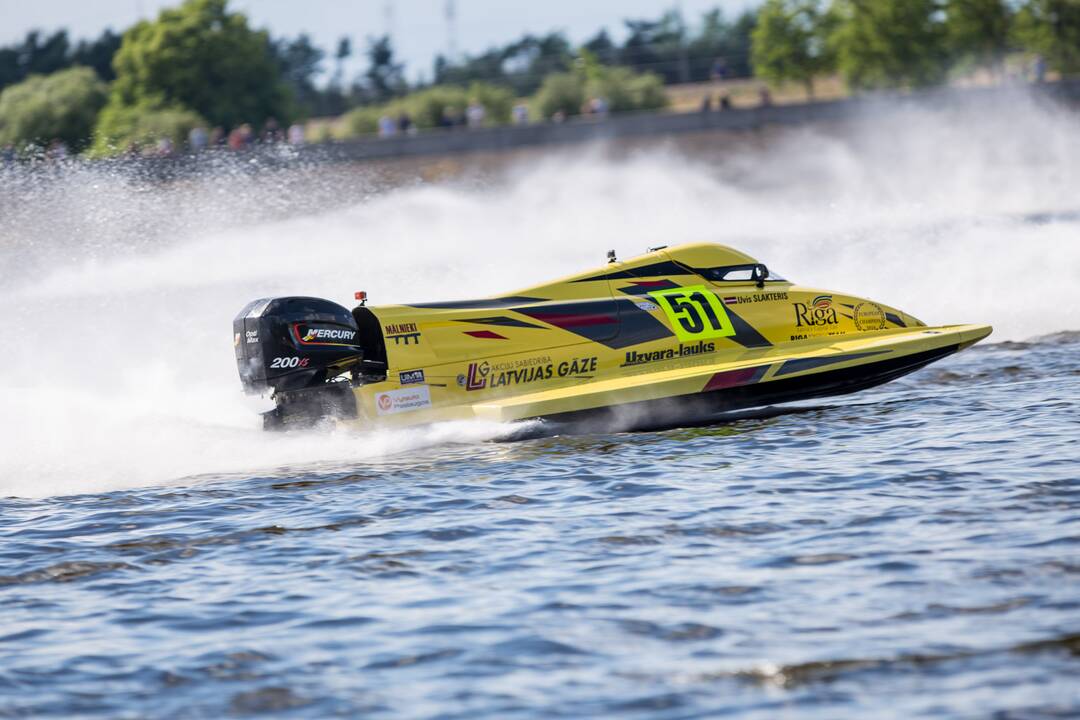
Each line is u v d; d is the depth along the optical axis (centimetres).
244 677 2475
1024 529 2997
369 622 2716
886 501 3316
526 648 2525
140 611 2870
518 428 4434
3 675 2536
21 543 3416
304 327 4269
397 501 3644
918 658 2369
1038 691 2208
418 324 4416
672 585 2814
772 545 3034
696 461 3931
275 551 3247
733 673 2364
